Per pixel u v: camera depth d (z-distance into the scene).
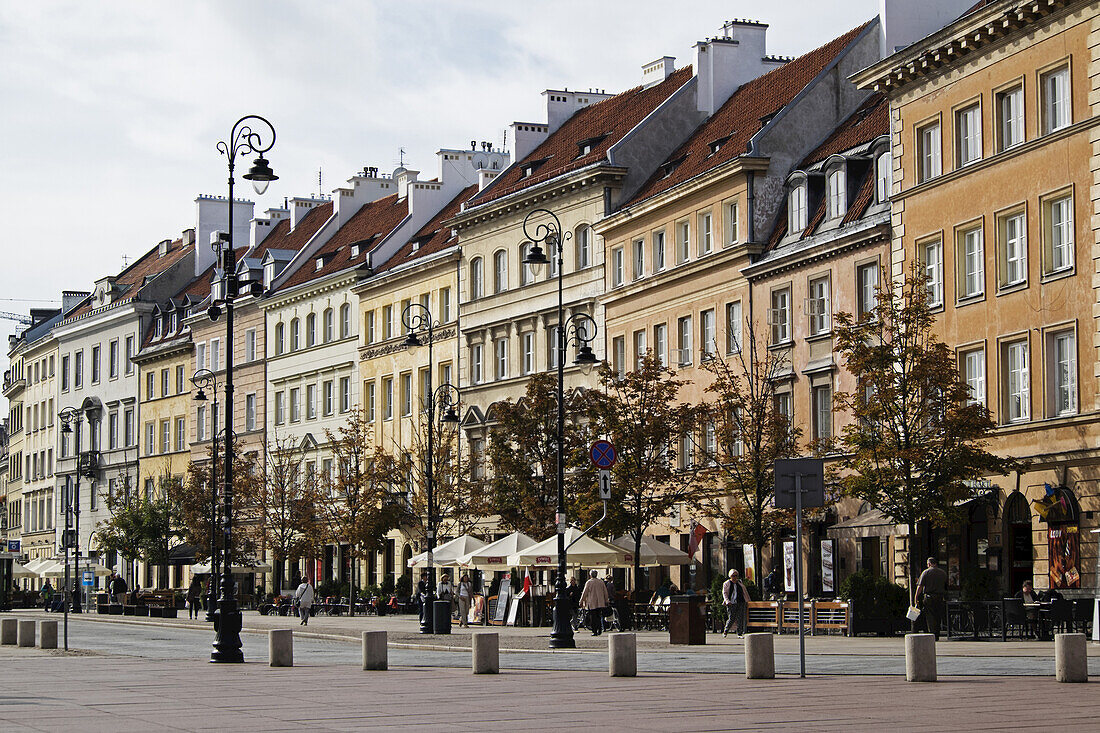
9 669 35.12
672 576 64.31
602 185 69.69
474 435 77.88
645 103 74.12
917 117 50.94
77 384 124.81
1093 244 43.38
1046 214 45.38
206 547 86.50
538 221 74.50
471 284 79.44
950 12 57.34
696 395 62.91
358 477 78.69
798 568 28.03
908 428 44.00
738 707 22.77
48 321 139.75
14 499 139.75
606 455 46.53
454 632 53.59
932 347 45.69
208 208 118.06
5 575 101.50
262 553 98.19
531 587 58.62
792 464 27.80
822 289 56.06
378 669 33.16
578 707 23.17
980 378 47.94
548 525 60.09
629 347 67.81
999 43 47.09
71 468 123.88
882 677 28.23
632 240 67.81
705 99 71.06
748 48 71.69
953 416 43.25
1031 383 45.62
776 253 58.41
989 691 24.84
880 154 53.88
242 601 90.44
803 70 64.12
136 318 116.12
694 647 39.81
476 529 75.94
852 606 43.78
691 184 63.09
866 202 54.50
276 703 24.52
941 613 41.16
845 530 48.78
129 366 117.19
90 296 128.12
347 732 19.88
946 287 49.25
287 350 97.69
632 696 25.03
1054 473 44.28
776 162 60.12
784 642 40.84
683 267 63.66
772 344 58.22
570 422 62.31
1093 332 43.34
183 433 109.56
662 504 55.62
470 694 25.88
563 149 76.75
